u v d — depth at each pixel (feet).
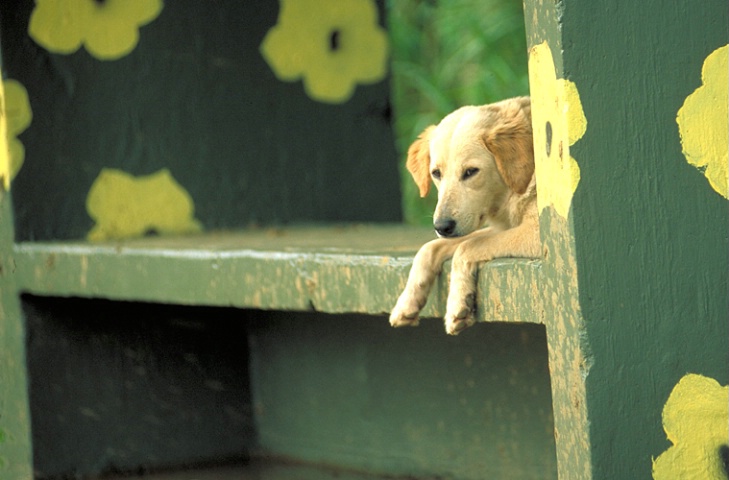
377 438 31.86
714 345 18.94
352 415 32.48
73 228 32.65
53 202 32.37
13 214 31.73
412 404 30.89
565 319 18.67
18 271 31.65
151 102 33.88
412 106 50.65
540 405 27.81
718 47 18.88
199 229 34.53
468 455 29.63
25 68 31.94
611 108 18.43
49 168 32.32
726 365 18.97
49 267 30.68
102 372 33.37
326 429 33.35
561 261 18.65
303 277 24.39
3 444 33.04
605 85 18.40
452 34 49.42
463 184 22.06
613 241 18.47
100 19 33.17
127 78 33.58
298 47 36.17
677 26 18.74
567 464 19.07
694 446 18.94
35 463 32.27
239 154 35.17
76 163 32.73
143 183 33.76
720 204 18.89
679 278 18.79
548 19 18.44
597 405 18.45
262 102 35.55
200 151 34.58
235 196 35.06
